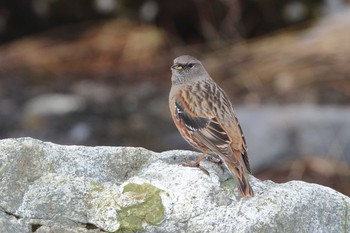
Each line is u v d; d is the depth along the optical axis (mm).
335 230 7234
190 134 8461
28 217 6969
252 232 6793
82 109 15523
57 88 16531
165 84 16594
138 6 18250
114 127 14859
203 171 7352
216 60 16781
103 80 16906
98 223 6906
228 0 17562
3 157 7195
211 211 6965
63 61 17688
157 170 7352
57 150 7523
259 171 13172
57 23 18688
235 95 15523
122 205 6949
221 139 8023
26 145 7332
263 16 17922
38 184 7078
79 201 6969
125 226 6910
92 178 7488
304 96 15047
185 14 18031
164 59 17406
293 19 17859
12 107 15766
